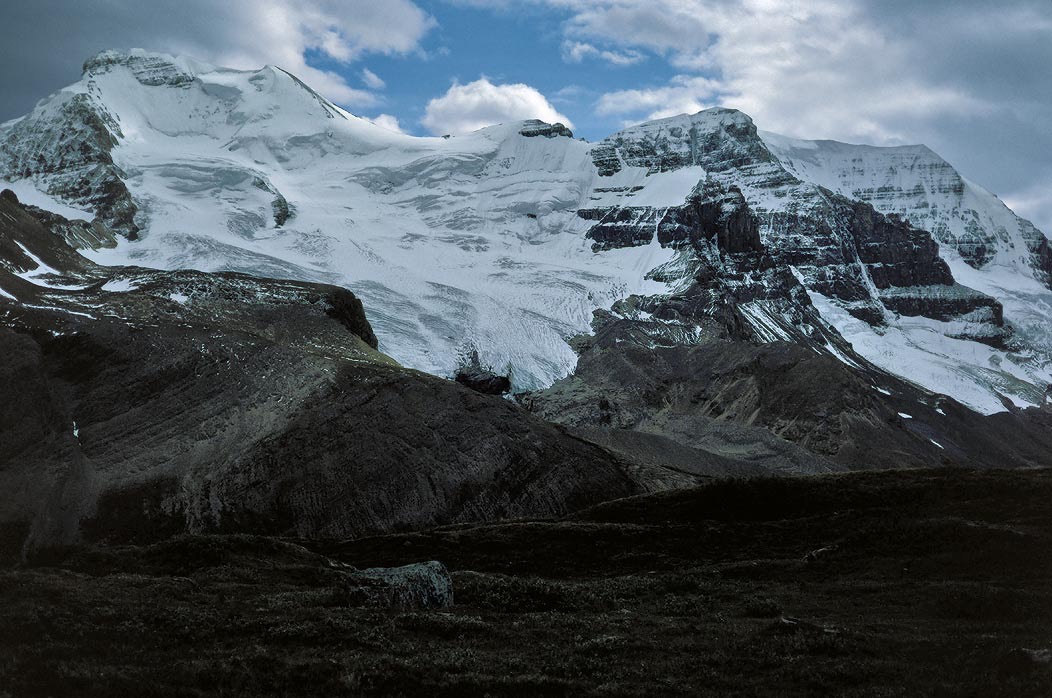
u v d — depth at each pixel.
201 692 36.94
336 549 94.94
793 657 45.97
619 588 66.50
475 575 64.38
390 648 44.38
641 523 93.50
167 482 133.50
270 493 135.62
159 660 40.81
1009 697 39.44
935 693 40.19
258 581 60.78
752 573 72.25
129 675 38.06
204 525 128.12
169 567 64.12
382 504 138.38
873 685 41.97
